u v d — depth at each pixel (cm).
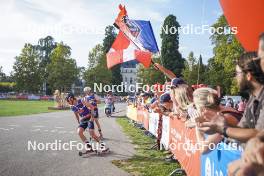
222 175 346
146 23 984
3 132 1352
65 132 1383
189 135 540
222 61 2923
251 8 387
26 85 8338
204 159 427
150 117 1278
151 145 1055
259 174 181
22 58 8325
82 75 7531
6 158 820
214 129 245
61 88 6781
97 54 7100
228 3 402
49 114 2645
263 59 229
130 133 1420
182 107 542
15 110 3084
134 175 652
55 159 815
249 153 182
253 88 259
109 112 2644
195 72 4784
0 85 10069
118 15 985
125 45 1034
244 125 270
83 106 912
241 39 400
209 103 317
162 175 649
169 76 820
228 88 3225
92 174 661
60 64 6744
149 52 990
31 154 878
